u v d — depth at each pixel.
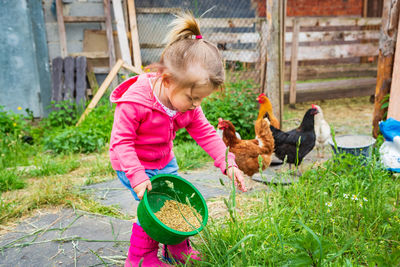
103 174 4.15
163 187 1.99
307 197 2.47
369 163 2.85
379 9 10.37
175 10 7.55
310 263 1.61
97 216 2.90
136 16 7.49
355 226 2.29
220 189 3.45
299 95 8.48
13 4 6.91
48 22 7.22
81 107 6.95
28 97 7.29
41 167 4.46
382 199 2.46
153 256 2.01
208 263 1.82
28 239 2.55
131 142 1.82
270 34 5.16
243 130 5.52
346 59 10.69
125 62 7.24
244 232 2.11
